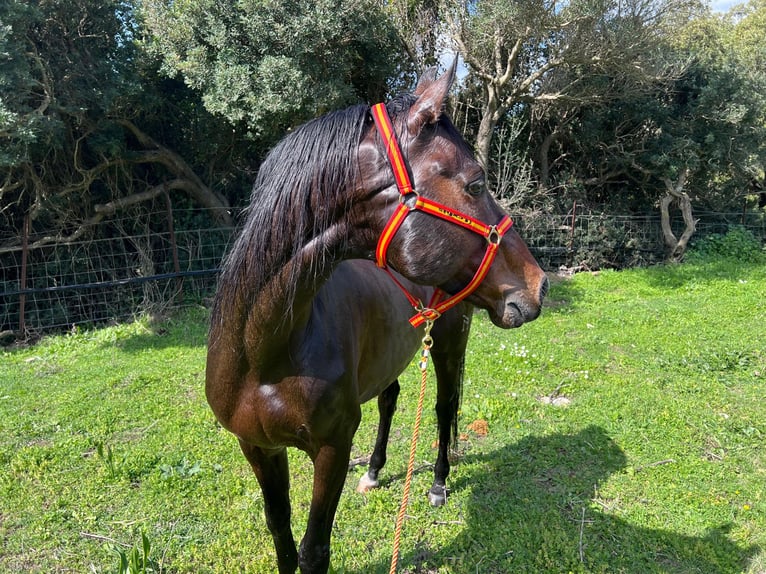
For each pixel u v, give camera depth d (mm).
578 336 5691
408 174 1207
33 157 6426
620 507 2734
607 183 11094
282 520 1834
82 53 6207
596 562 2330
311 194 1273
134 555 1943
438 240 1218
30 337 6102
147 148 7465
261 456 1732
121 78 6129
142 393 4203
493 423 3600
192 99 7508
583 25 7301
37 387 4387
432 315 1457
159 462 3119
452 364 2629
